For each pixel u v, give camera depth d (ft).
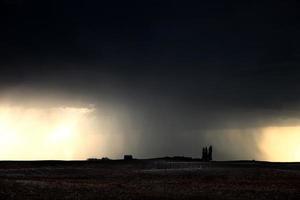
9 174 168.55
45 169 189.06
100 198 106.93
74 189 118.11
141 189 126.00
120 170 194.49
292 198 116.47
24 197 103.09
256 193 123.03
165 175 171.83
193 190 126.93
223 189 130.21
